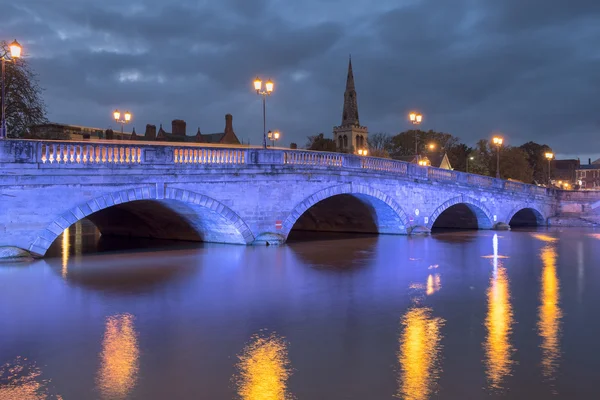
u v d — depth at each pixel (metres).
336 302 15.93
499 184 49.78
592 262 25.30
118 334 12.29
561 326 13.19
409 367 10.15
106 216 37.28
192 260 24.25
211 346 11.44
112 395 8.73
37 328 12.70
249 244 28.98
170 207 28.56
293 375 9.70
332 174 32.72
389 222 40.00
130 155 23.75
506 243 34.97
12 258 20.84
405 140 107.56
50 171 21.50
